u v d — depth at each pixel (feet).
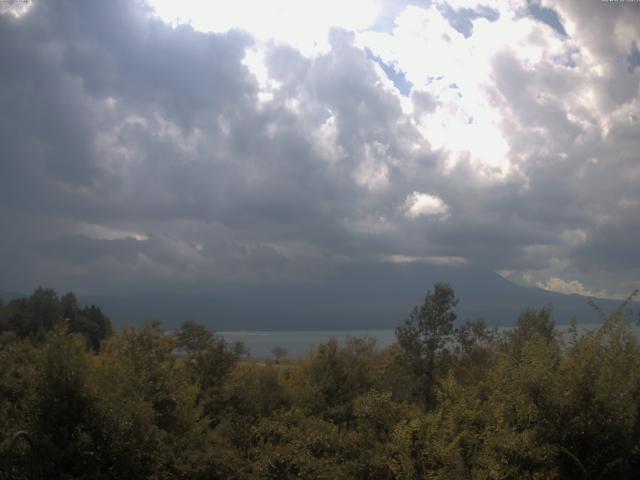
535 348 21.53
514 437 19.72
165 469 29.27
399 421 29.30
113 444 27.20
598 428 19.38
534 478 18.74
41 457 25.50
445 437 23.72
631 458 19.51
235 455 31.76
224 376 48.98
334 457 29.25
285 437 31.78
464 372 48.11
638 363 20.89
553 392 19.84
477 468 22.00
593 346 21.03
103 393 28.30
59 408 26.81
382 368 56.75
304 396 49.52
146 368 35.83
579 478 19.43
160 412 33.24
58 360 27.45
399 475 24.73
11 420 27.25
